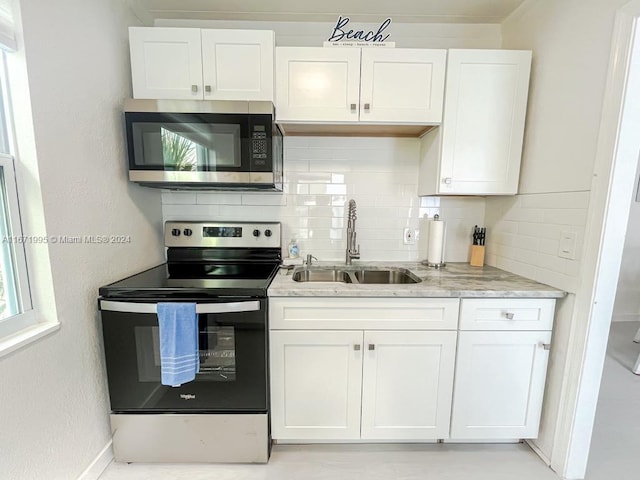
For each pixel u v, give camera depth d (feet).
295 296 4.66
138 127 4.92
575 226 4.35
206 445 4.81
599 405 6.34
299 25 6.23
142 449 4.78
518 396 4.93
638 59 3.66
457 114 5.24
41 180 3.60
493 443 5.32
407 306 4.71
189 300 4.44
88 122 4.33
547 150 4.84
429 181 5.88
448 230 6.75
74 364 4.09
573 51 4.37
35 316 3.67
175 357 4.30
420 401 4.95
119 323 4.42
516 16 5.72
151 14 5.96
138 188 5.61
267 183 5.07
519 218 5.52
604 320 4.21
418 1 5.50
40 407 3.59
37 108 3.54
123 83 5.10
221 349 4.61
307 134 6.41
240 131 4.93
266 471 4.76
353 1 5.52
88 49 4.31
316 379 4.89
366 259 6.81
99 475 4.55
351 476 4.68
